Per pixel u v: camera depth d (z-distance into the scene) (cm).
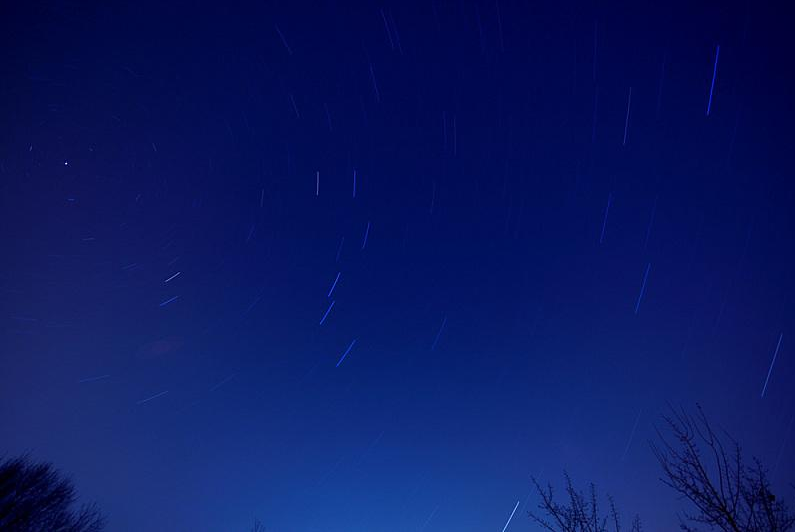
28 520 1032
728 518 511
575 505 676
